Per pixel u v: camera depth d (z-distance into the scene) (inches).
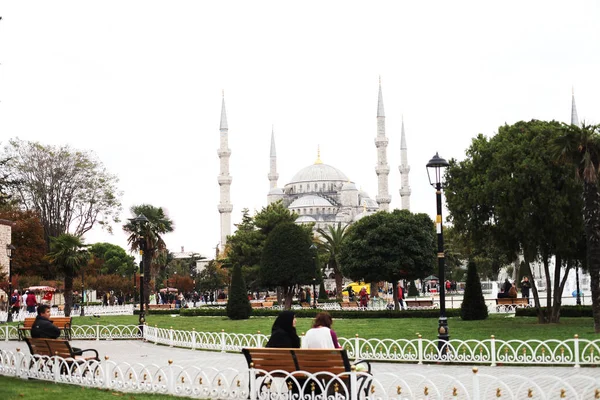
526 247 1360.7
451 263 4232.3
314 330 569.6
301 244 2175.2
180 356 1021.8
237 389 586.6
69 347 694.5
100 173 3302.2
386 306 2437.3
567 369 782.5
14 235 2950.3
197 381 726.5
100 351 1126.4
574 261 1523.1
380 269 2182.6
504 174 1320.1
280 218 3262.8
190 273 5251.0
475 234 1469.0
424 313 1803.6
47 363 716.7
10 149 3107.8
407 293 3900.1
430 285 4827.8
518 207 1299.2
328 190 7062.0
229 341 1172.5
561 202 1252.5
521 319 1565.0
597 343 965.8
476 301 1593.3
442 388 649.0
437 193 927.0
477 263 3393.2
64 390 628.4
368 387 534.3
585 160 1115.9
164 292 3521.2
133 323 1800.0
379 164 5610.2
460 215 1456.7
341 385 527.5
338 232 3176.7
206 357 1002.1
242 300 1891.0
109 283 3619.6
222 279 3956.7
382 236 2183.8
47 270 3223.4
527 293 2218.3
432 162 924.0
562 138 1144.2
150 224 2566.4
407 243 2174.0
